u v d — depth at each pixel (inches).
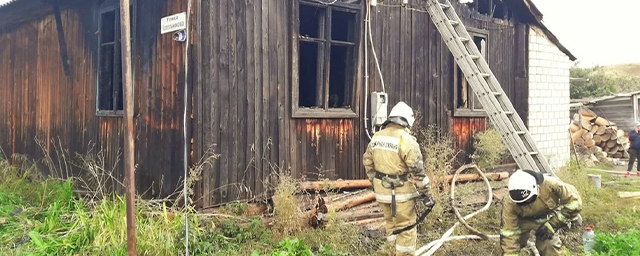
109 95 303.4
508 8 413.4
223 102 247.3
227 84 248.5
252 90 257.9
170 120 248.2
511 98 412.5
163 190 250.5
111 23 306.0
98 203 261.4
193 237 205.3
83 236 203.3
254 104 258.4
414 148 188.1
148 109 261.3
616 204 325.4
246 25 255.9
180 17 197.6
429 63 344.2
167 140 249.8
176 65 245.6
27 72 370.3
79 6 319.3
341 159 294.0
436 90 348.8
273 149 265.3
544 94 437.1
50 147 344.2
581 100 793.6
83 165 309.4
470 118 374.3
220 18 246.4
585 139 661.3
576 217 174.6
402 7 326.6
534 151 264.7
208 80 241.6
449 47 303.7
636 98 735.7
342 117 292.7
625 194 360.8
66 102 330.3
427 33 343.0
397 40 323.3
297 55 275.9
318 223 236.2
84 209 241.3
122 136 281.0
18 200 289.0
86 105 312.2
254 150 258.1
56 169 336.2
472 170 360.8
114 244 192.9
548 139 442.0
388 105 316.8
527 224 179.8
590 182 390.6
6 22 388.2
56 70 340.5
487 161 362.6
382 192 194.9
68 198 267.3
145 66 263.3
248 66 256.4
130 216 169.0
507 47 410.3
